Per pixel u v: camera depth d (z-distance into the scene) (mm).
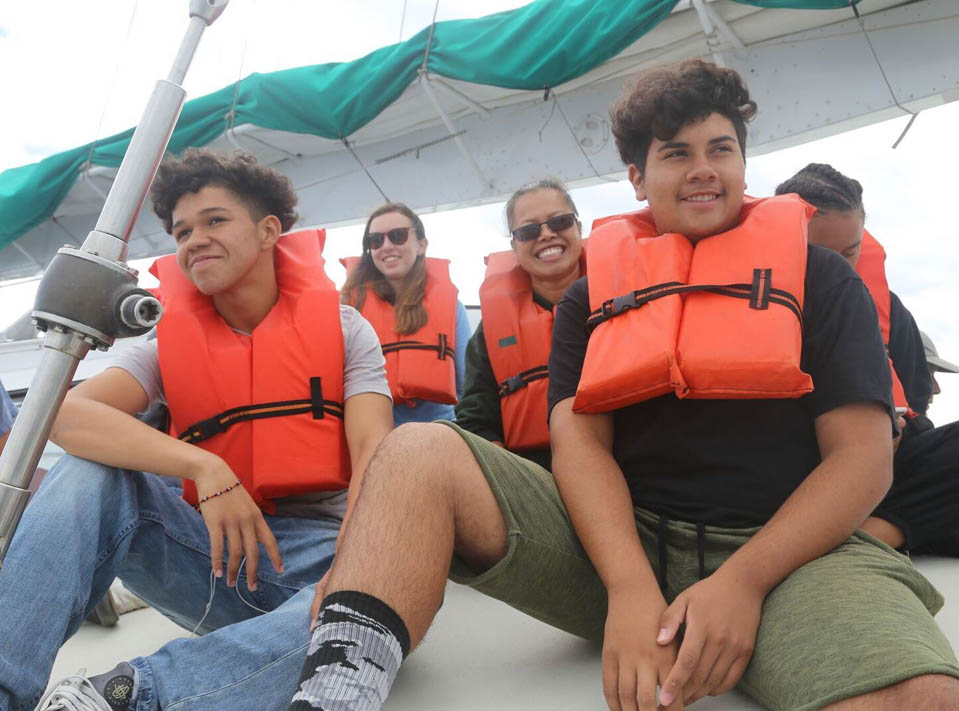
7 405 1930
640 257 1380
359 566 1022
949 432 1897
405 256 3051
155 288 1837
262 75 4613
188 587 1512
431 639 1571
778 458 1265
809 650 990
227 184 1670
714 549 1241
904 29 3438
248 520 1451
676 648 1064
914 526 1874
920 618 999
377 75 4215
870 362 1223
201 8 933
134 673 1145
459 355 3074
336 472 1616
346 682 930
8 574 1180
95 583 1366
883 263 2354
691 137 1397
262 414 1619
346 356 1712
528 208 2416
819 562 1124
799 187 2211
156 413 1759
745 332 1236
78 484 1339
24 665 1141
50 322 846
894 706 880
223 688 1166
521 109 4316
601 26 3592
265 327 1688
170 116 910
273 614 1248
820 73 3643
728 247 1339
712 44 3756
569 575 1248
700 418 1295
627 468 1348
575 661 1387
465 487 1135
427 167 4668
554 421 1369
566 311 1472
